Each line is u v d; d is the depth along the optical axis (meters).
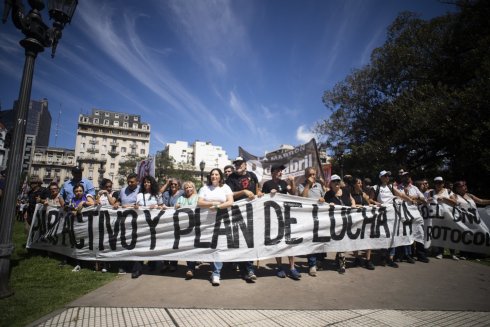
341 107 20.58
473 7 15.27
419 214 6.16
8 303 3.42
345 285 4.37
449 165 16.78
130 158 60.50
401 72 17.86
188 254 4.69
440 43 16.36
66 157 78.69
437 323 3.06
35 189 8.60
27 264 5.38
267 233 4.80
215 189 4.91
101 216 5.15
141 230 4.93
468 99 12.59
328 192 5.78
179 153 92.69
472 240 6.57
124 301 3.53
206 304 3.49
